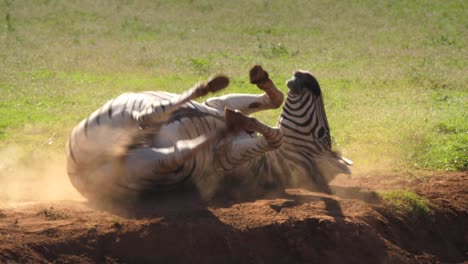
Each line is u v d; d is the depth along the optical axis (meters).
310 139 18.39
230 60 47.53
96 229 14.80
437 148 25.25
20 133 27.16
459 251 18.83
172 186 16.80
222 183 18.11
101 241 14.65
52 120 29.50
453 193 20.38
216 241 15.23
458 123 29.56
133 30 60.81
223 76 16.05
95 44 52.69
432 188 20.58
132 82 39.03
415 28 64.69
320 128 18.52
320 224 16.00
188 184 17.09
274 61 47.91
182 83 39.31
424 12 73.00
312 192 18.34
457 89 39.69
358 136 26.91
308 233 15.91
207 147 17.09
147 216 15.59
